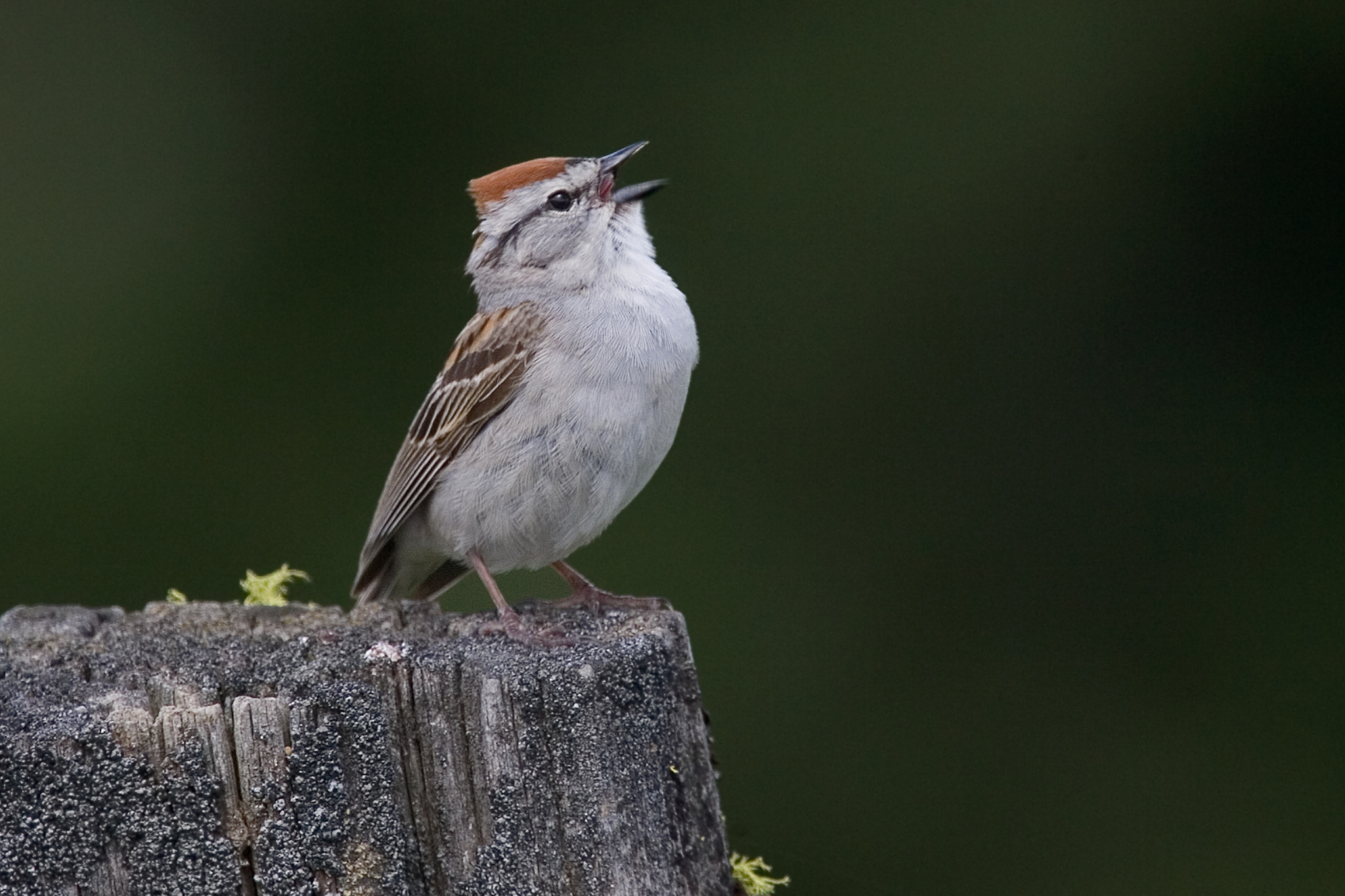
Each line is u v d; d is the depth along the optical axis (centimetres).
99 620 691
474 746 600
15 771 558
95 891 561
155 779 567
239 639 673
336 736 586
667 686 618
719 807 640
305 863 576
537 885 595
